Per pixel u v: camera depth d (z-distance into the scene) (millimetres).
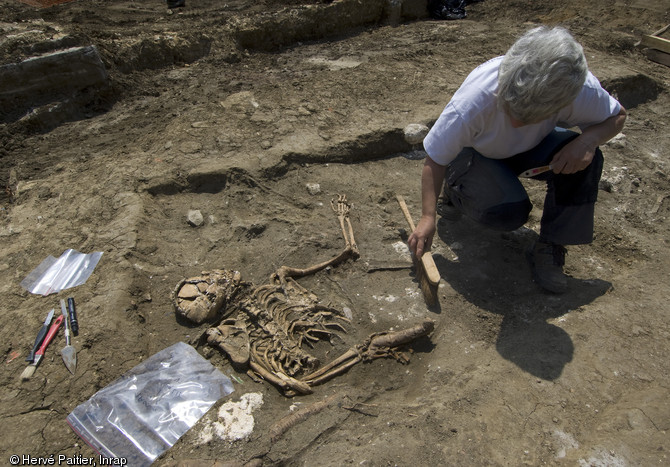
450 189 2902
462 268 2967
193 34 5684
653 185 3855
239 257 2938
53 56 4324
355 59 5930
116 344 2340
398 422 2068
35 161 3834
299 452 1972
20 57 4254
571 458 1885
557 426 2025
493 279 2902
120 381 2203
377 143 4020
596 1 7758
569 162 2365
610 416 2043
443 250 3105
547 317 2641
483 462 1885
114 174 3461
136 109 4617
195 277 2701
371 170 3906
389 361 2430
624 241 3219
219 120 4160
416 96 4629
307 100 4480
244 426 2066
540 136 2486
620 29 7102
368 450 1929
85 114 4566
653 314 2564
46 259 2809
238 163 3566
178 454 1968
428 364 2412
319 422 2072
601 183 3760
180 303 2547
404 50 6141
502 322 2631
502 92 2045
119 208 3160
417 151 4191
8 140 4090
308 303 2623
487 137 2426
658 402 2072
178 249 2990
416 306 2715
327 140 3914
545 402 2129
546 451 1926
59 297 2561
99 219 3096
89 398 2133
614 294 2748
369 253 3045
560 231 2637
